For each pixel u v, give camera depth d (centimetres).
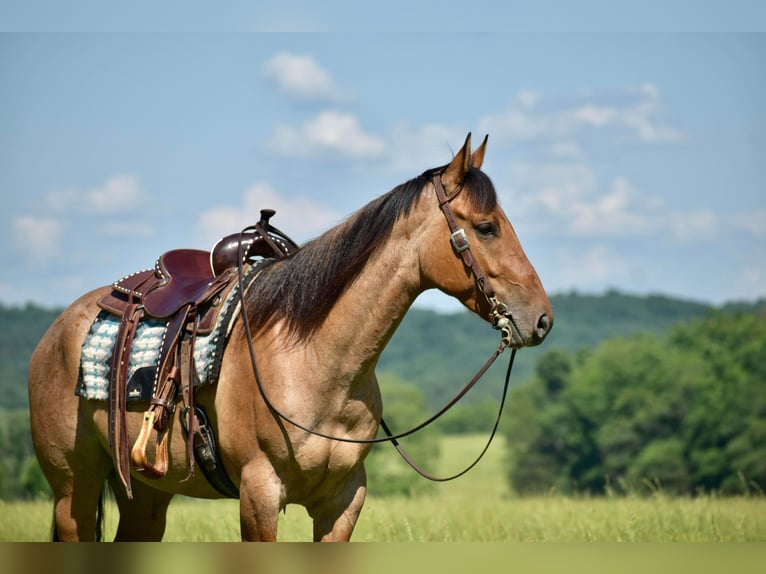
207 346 952
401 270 923
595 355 10188
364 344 920
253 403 916
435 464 10381
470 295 912
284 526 1434
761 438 7906
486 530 1432
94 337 1036
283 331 930
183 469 970
